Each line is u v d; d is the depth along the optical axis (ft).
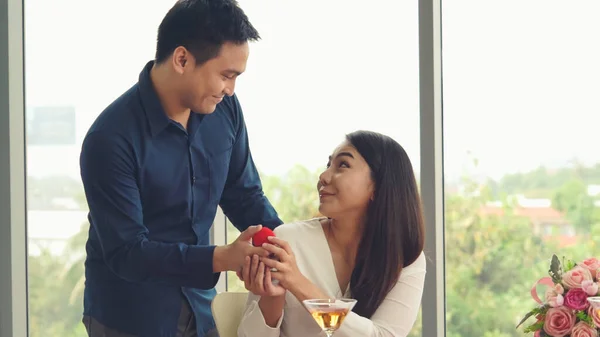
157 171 7.82
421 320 9.94
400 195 7.59
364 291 7.54
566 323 6.56
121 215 7.55
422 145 9.89
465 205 9.98
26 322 10.46
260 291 7.01
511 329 9.87
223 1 7.59
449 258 10.03
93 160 7.59
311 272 7.64
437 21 9.89
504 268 9.88
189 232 8.18
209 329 8.34
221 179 8.39
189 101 7.78
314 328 7.36
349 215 7.65
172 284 7.71
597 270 6.70
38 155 10.75
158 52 7.82
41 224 10.76
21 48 10.42
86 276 8.20
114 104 7.92
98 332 8.06
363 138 7.64
